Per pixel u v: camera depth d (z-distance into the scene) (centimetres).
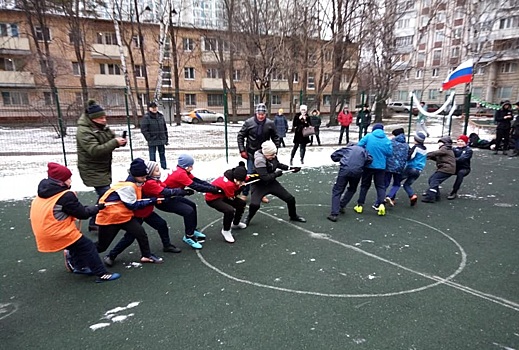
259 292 323
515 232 481
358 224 513
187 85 3450
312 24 2170
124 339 256
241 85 3431
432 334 261
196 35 3369
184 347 247
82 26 2569
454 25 3653
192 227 424
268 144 471
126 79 2006
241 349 244
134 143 1439
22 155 1125
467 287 333
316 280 346
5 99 1400
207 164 981
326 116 3103
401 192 708
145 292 323
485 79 3862
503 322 277
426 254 409
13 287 332
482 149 1341
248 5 2122
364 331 265
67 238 315
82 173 452
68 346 249
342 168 525
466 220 532
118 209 357
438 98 4128
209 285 336
